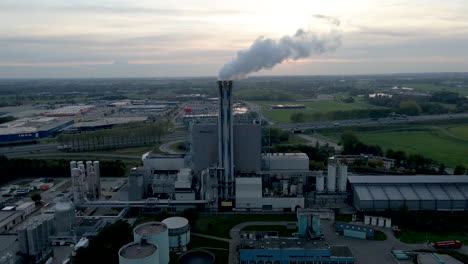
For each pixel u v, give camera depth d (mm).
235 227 122250
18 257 99500
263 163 154625
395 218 122688
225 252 105688
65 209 113750
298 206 135375
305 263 97500
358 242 110625
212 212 134375
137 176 140000
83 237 111625
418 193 135375
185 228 109188
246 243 102062
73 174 132875
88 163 147375
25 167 183000
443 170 179500
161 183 148625
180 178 144125
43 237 104062
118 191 157875
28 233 99688
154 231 97562
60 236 113000
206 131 151875
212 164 145625
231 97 137750
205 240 113312
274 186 149375
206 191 137125
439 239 111812
